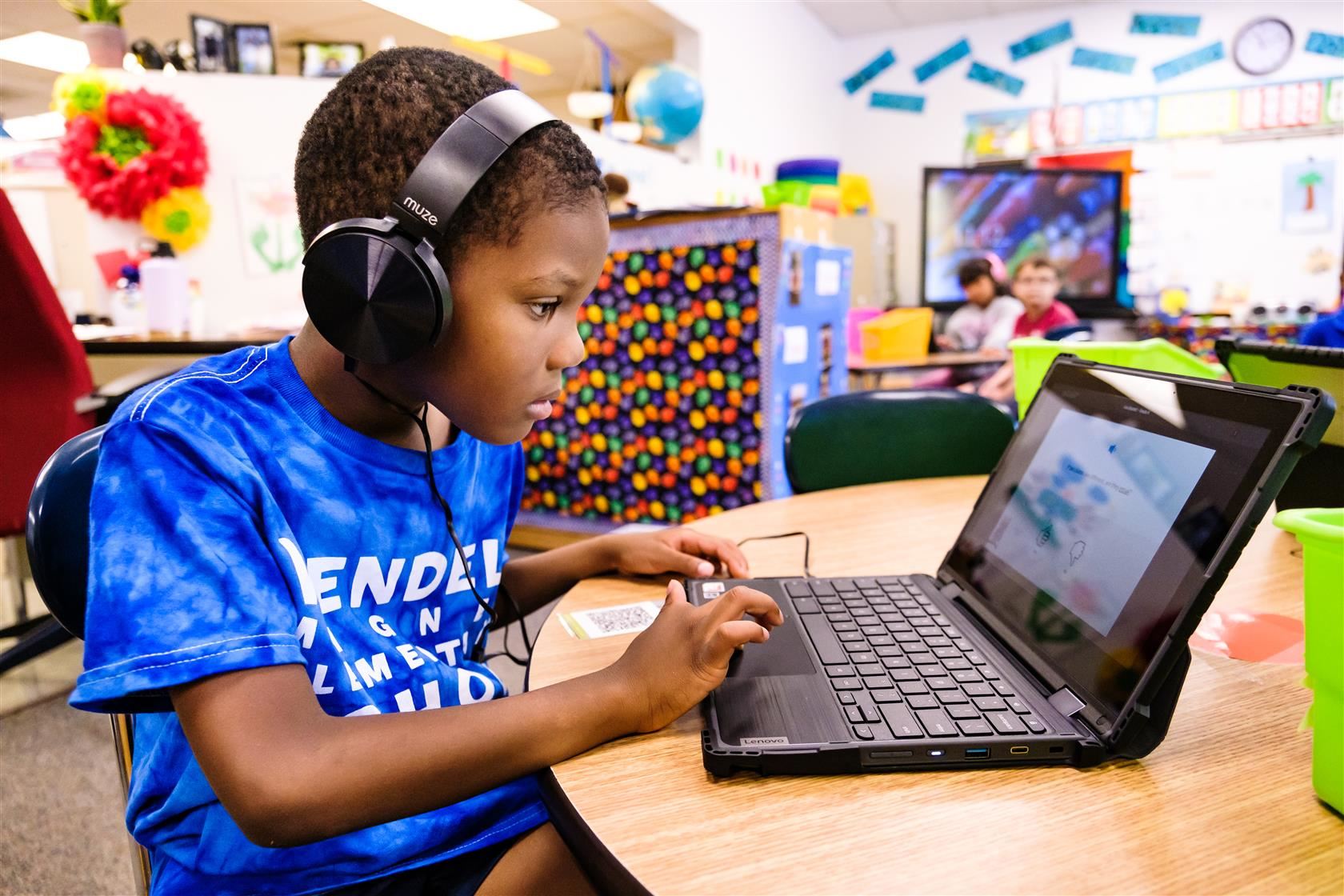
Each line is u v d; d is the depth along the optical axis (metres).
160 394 0.52
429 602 0.64
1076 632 0.52
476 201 0.46
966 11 5.24
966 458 1.48
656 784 0.45
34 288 1.46
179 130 2.32
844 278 2.48
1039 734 0.47
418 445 0.62
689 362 2.21
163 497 0.47
